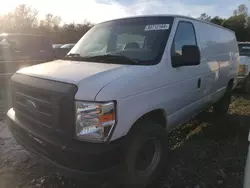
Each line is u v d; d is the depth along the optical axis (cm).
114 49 334
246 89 835
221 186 295
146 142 268
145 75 263
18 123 281
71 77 237
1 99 605
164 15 340
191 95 362
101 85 224
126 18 369
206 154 371
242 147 396
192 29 368
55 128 232
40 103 244
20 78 281
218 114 565
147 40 313
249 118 550
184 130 472
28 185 289
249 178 189
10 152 367
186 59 299
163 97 290
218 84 477
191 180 305
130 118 240
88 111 216
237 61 602
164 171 318
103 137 220
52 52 725
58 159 229
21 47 665
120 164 231
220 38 482
